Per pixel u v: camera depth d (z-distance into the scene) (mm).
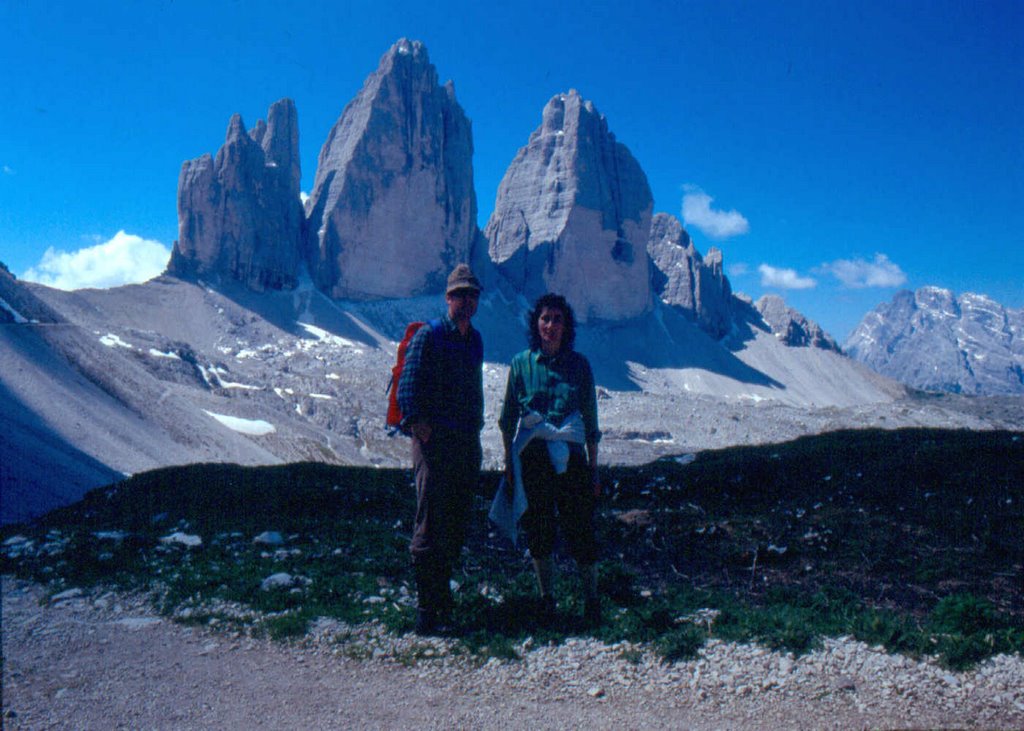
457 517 7242
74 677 5906
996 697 4773
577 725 4773
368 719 4973
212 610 7750
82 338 87250
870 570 8656
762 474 14797
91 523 14086
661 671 5586
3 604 8383
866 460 15328
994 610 6281
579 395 7148
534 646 6254
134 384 85188
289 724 4906
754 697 5070
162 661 6297
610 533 11258
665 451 139375
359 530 11906
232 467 21531
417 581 6859
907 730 4465
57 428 60500
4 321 77312
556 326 7027
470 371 7344
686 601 7492
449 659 6102
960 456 14594
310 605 7758
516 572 9234
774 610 6918
